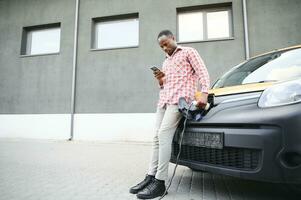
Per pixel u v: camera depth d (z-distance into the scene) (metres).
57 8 8.75
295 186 2.14
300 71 2.40
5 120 8.66
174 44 2.48
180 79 2.37
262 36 6.96
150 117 7.36
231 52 7.10
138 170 3.51
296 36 6.80
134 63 7.71
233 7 7.26
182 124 2.46
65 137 7.95
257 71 2.84
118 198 2.29
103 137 7.62
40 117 8.30
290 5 6.93
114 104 7.70
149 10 7.80
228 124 2.05
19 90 8.71
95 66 8.04
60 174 3.26
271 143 1.80
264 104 1.94
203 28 7.65
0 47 9.20
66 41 8.45
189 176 3.14
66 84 8.23
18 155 4.84
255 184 2.72
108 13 8.20
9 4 9.36
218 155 2.15
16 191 2.52
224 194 2.39
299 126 1.72
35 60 8.68
